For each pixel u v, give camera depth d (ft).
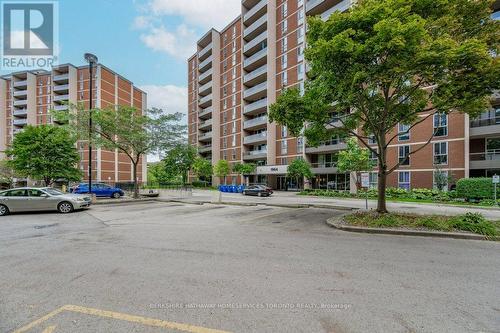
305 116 34.04
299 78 125.70
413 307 11.49
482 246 21.94
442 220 28.89
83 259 18.17
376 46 24.04
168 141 73.97
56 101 187.42
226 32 179.32
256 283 13.96
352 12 28.60
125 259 18.13
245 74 161.17
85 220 36.24
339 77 29.17
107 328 9.80
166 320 10.37
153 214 42.37
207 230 28.55
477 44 23.56
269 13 139.64
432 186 84.48
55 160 77.97
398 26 23.13
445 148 82.69
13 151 75.51
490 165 73.87
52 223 33.81
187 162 134.00
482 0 28.37
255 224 32.42
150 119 70.69
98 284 13.87
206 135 196.24
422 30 23.30
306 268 16.30
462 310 11.28
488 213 45.62
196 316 10.66
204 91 199.82
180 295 12.55
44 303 11.80
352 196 84.94
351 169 84.38
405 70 25.12
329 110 36.45
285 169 124.77
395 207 55.62
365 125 40.16
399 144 92.17
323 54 27.32
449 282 14.24
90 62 60.90
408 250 20.54
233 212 44.47
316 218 37.22
